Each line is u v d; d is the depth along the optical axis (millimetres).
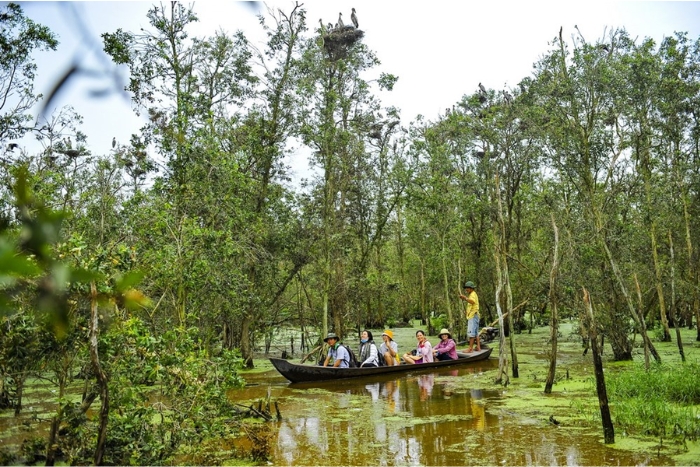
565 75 14492
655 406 8242
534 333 25141
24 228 1004
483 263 24984
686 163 17953
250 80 16938
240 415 9062
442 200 20547
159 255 9609
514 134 16875
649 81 15000
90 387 7504
